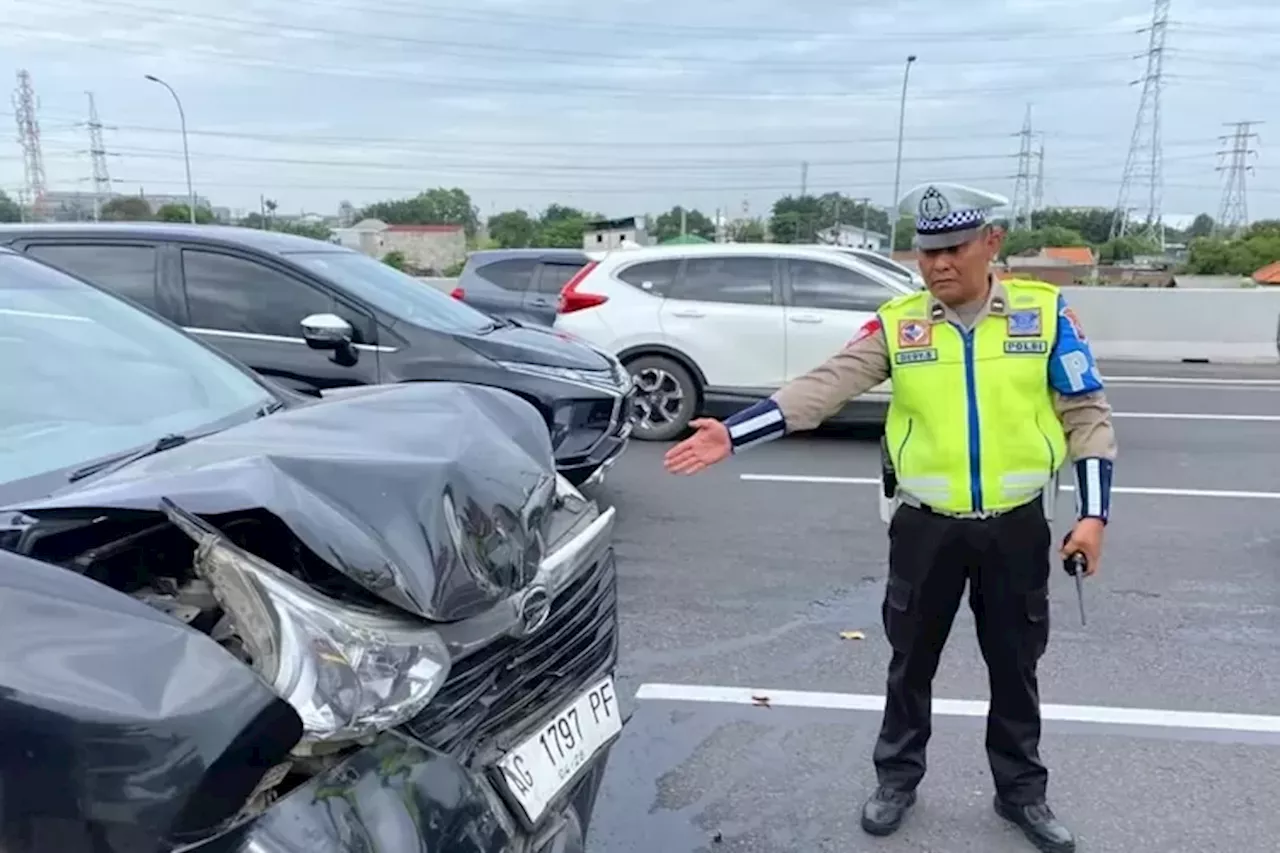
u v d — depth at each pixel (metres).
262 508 1.58
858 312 8.52
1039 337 2.76
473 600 1.78
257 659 1.51
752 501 6.84
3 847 1.26
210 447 1.93
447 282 20.33
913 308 2.87
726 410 10.04
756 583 5.22
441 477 1.83
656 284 8.88
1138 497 6.92
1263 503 6.75
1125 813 3.19
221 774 1.33
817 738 3.66
